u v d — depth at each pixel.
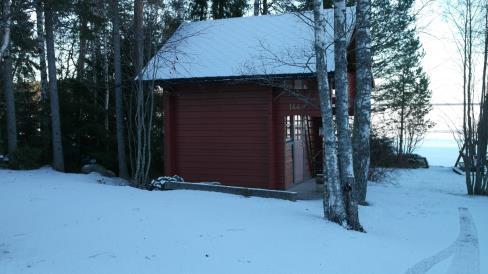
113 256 5.43
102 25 16.81
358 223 8.01
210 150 14.43
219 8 23.05
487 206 11.66
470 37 17.03
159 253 5.61
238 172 14.13
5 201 9.23
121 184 14.19
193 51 14.93
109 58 18.31
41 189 11.05
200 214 8.03
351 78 15.68
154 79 13.73
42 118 17.89
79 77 18.70
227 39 15.27
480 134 14.98
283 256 5.79
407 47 23.94
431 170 24.92
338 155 8.57
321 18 8.12
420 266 6.05
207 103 14.42
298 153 15.68
